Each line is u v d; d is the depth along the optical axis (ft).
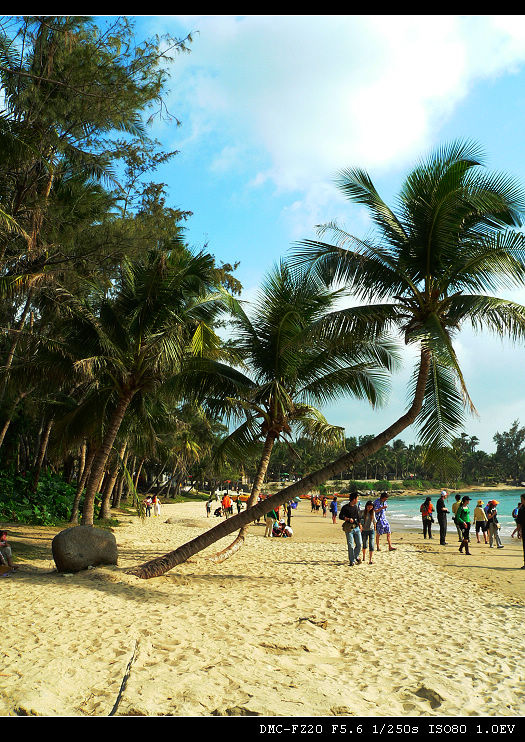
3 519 61.82
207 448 156.97
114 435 49.96
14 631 19.90
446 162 32.94
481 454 514.68
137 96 33.45
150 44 32.53
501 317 31.60
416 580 36.19
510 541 71.26
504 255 31.45
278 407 41.16
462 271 32.94
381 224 35.50
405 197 34.47
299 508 165.37
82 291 46.98
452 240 33.19
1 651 17.35
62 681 14.79
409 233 34.73
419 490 417.69
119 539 57.31
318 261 35.09
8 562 33.63
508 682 16.33
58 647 17.85
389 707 14.11
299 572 38.19
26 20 29.40
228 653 17.90
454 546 59.06
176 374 42.75
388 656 18.93
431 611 26.86
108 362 47.55
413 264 34.50
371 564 43.04
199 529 80.84
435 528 100.94
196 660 16.94
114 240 38.60
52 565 37.55
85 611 23.35
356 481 409.69
